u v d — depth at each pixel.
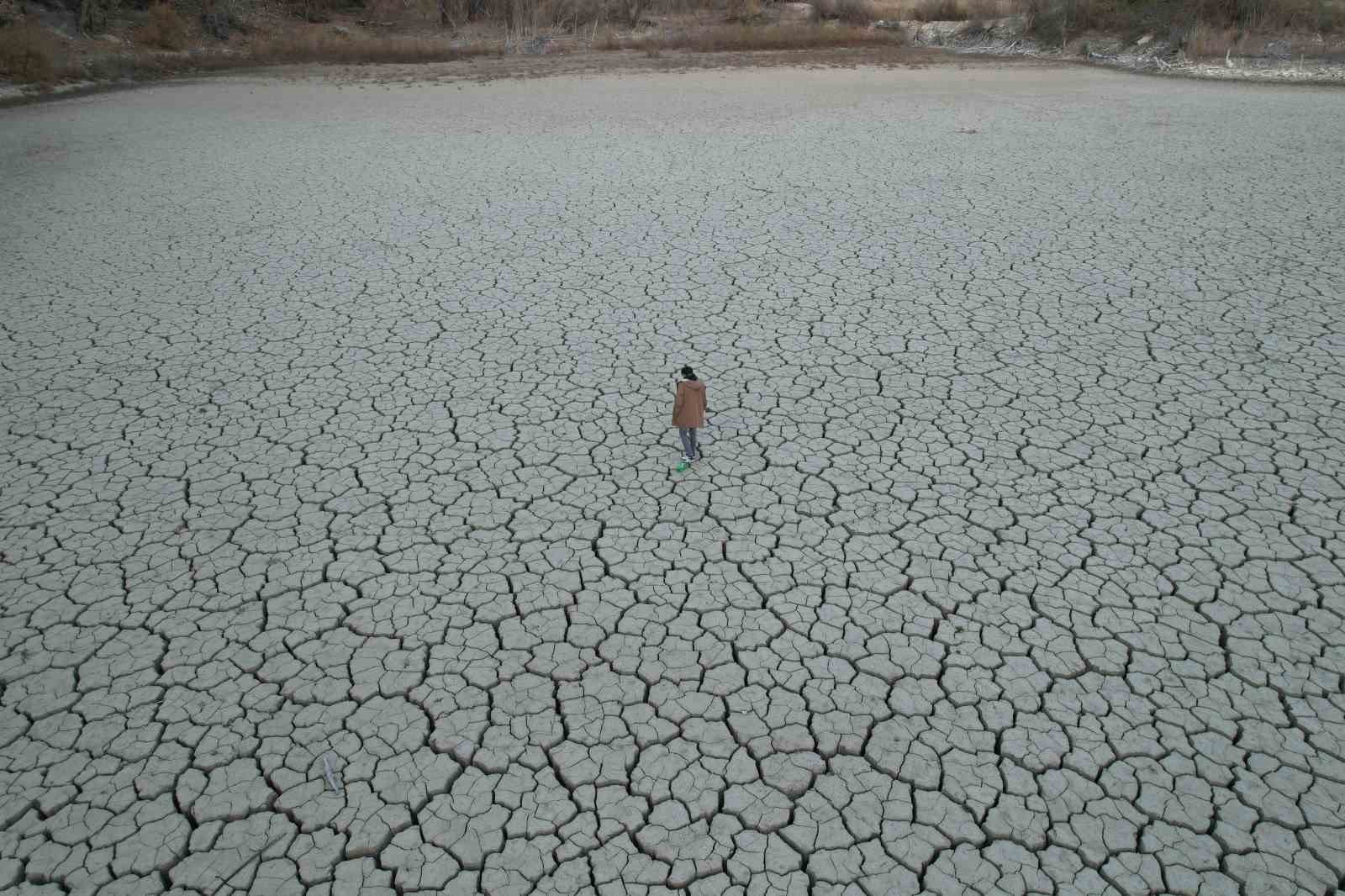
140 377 9.91
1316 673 5.76
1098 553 6.89
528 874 4.69
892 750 5.34
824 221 14.71
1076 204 15.22
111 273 12.99
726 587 6.68
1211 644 6.02
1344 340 10.03
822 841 4.83
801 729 5.50
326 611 6.50
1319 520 7.16
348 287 12.37
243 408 9.27
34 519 7.52
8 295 12.17
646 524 7.41
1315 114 22.19
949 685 5.77
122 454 8.45
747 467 8.13
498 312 11.49
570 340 10.68
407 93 29.22
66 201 16.66
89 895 4.59
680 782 5.19
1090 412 8.83
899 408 9.00
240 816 5.01
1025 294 11.58
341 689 5.84
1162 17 33.69
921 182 16.89
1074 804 4.98
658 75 32.62
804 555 6.99
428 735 5.51
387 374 9.95
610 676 5.91
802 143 20.66
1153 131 20.81
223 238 14.49
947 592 6.56
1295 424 8.48
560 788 5.16
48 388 9.65
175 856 4.79
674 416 7.85
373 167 18.97
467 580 6.80
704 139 21.41
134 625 6.38
